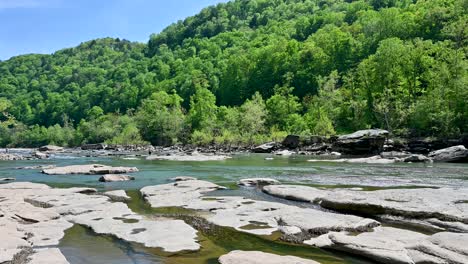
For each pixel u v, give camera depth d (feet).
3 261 25.90
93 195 56.29
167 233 34.30
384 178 76.69
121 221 39.19
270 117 304.09
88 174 90.84
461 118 181.98
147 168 107.14
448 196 45.98
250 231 35.27
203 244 31.55
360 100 260.21
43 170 95.55
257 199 53.01
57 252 28.58
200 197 53.52
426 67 234.99
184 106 501.97
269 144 222.07
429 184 66.08
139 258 28.12
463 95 180.75
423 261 25.41
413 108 202.39
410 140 167.73
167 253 29.14
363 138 168.86
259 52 467.11
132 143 358.02
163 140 374.63
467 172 89.20
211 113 361.51
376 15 434.71
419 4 380.58
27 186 64.13
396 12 368.48
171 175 86.99
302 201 50.67
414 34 337.11
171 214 43.14
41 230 35.60
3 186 64.03
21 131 531.50
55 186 68.64
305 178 77.66
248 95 431.43
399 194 47.14
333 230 34.78
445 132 174.50
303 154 186.91
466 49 220.64
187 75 552.00
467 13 303.07
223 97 464.65
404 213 39.50
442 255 25.57
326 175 83.82
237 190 61.52
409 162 124.88
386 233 33.01
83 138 468.34
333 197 46.42
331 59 375.45
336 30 397.60
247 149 236.84
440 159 128.36
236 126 301.84
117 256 28.68
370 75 266.16
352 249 28.73
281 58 420.36
